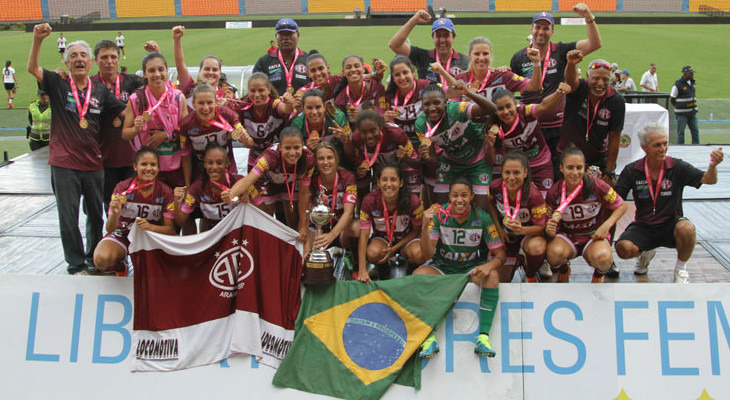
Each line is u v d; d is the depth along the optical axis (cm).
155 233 490
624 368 476
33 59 541
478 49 583
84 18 4259
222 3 4594
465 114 517
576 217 504
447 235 501
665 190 519
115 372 486
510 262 523
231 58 2680
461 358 482
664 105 1276
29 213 746
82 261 573
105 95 578
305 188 520
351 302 496
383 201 514
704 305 479
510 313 485
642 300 482
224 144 534
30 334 492
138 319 490
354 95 593
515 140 539
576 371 477
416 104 573
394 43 661
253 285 497
